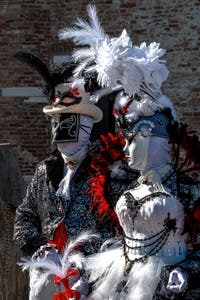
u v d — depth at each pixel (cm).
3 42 1459
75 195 548
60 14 1445
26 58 570
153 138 487
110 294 489
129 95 494
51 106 560
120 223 497
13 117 1453
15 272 704
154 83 493
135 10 1404
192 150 484
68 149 552
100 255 505
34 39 1454
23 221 561
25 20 1452
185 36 1384
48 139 1454
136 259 480
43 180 562
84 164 552
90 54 523
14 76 1452
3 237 700
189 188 482
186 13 1380
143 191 486
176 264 470
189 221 473
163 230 476
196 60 1380
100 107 567
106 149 520
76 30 536
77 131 551
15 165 704
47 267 520
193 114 1385
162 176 486
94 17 531
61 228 548
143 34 1402
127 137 493
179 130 486
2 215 698
